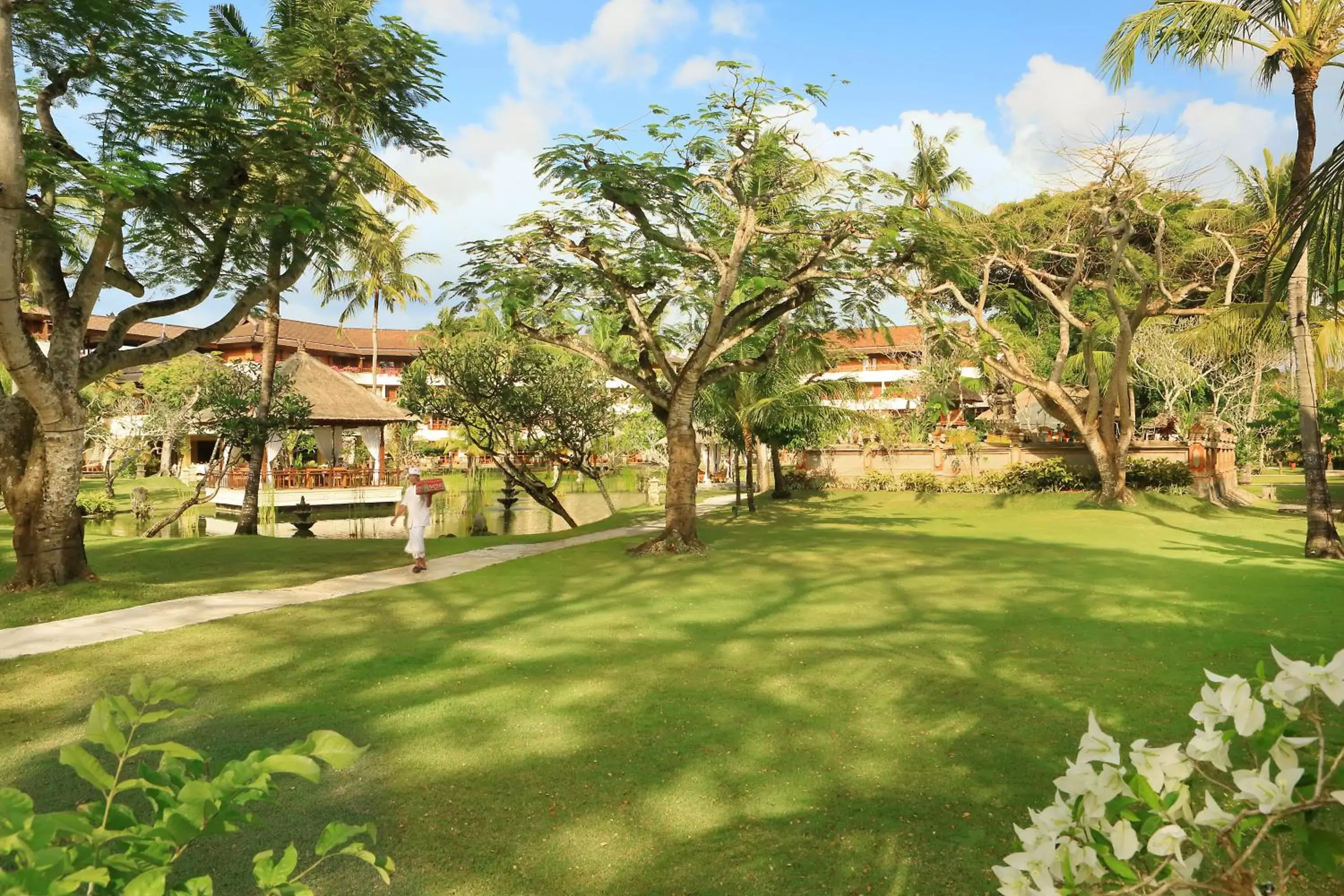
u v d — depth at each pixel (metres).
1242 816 1.73
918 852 3.91
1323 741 1.77
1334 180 6.62
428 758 5.12
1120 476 24.53
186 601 10.43
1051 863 1.78
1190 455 26.08
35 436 10.84
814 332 18.66
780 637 8.34
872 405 50.16
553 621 9.20
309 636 8.47
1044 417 36.25
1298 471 45.97
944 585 11.38
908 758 5.08
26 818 1.45
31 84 10.65
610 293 17.03
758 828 4.18
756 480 34.62
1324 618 8.95
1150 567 13.05
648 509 27.48
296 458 39.41
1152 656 7.42
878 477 30.50
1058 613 9.38
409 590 11.27
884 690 6.48
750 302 15.17
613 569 13.16
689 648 7.89
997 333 24.44
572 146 12.62
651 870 3.79
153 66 10.80
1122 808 1.82
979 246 23.38
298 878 1.71
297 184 11.70
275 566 13.48
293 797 4.55
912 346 49.31
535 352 23.77
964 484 28.33
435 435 65.81
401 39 12.18
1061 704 6.10
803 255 15.66
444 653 7.75
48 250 10.43
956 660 7.34
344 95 12.44
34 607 9.64
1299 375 14.53
